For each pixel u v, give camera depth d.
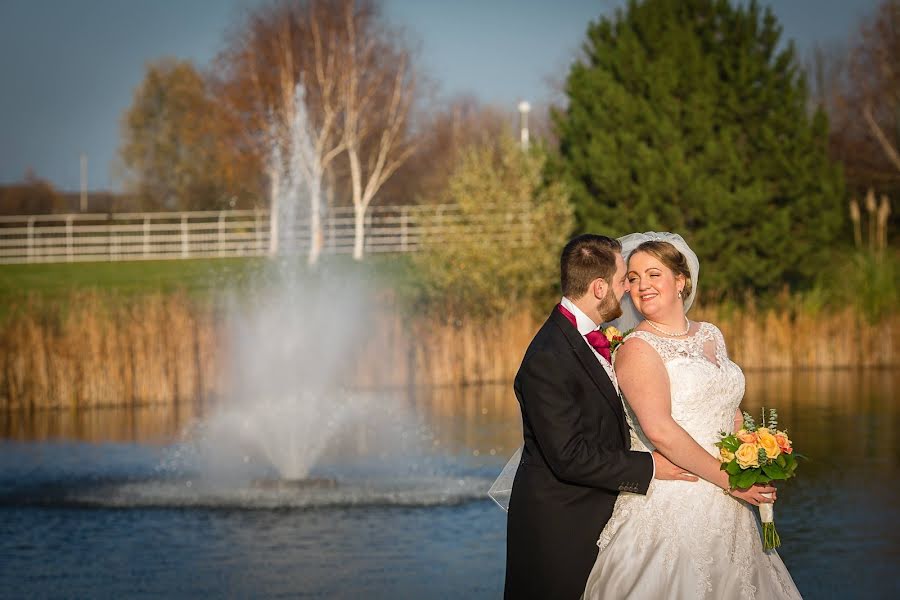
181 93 61.81
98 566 8.36
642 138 26.19
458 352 20.72
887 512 9.41
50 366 18.25
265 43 40.25
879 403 16.84
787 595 4.56
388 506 10.42
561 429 4.23
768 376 21.05
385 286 25.03
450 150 56.19
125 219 43.06
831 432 14.09
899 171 37.41
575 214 26.44
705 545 4.39
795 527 8.94
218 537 9.30
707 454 4.38
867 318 22.92
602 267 4.46
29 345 18.20
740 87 26.06
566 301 4.50
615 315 4.55
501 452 13.48
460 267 24.47
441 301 22.61
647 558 4.38
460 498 10.75
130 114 63.53
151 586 7.78
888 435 13.77
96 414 17.52
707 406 4.46
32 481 11.95
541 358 4.31
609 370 4.51
